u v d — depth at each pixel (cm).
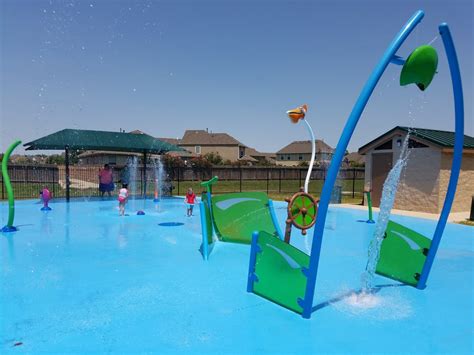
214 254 715
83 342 356
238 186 3130
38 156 3188
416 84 440
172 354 335
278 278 461
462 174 1393
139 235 916
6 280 546
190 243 823
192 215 1305
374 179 1570
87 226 1047
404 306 460
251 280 502
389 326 401
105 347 347
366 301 475
